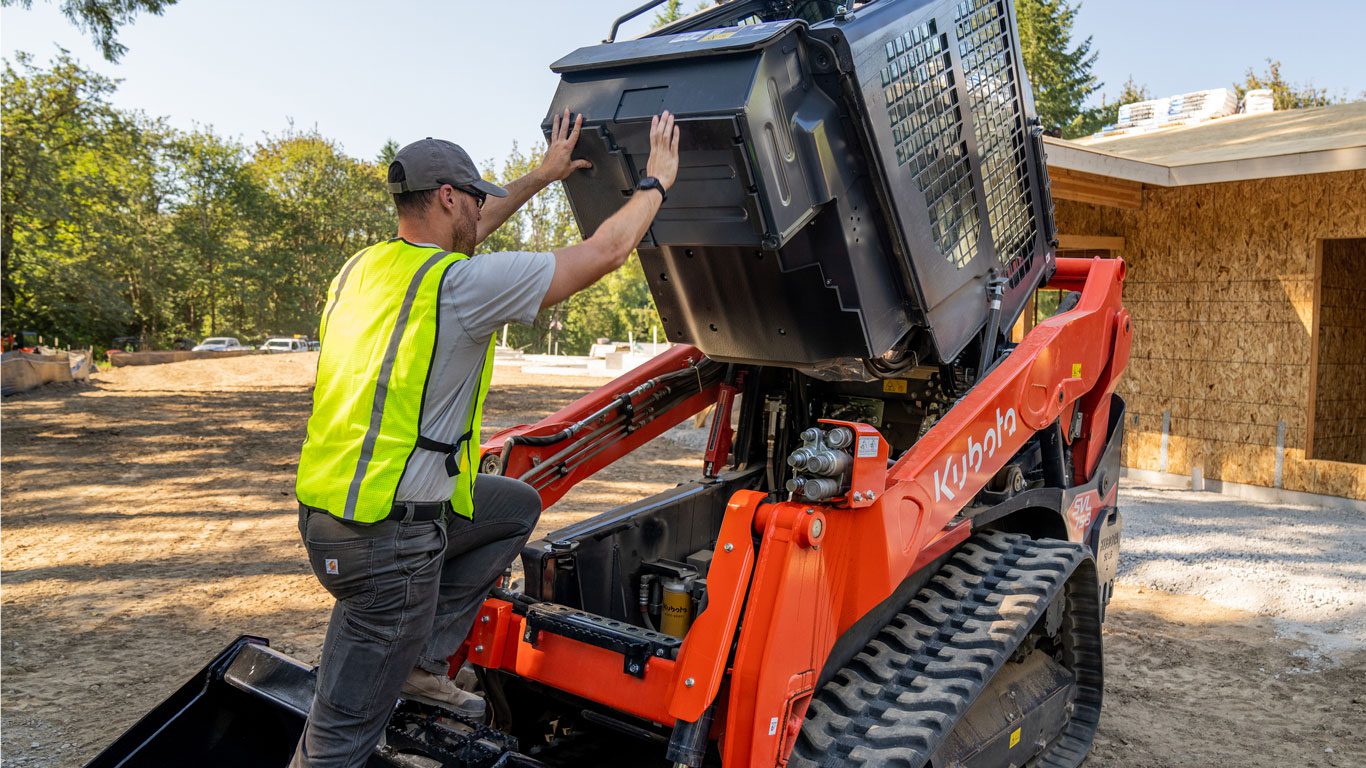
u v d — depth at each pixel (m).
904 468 2.67
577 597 3.07
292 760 2.24
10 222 39.78
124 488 9.44
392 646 2.13
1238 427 9.22
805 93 2.50
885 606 2.85
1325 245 10.75
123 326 49.78
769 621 2.19
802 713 2.32
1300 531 7.39
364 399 2.06
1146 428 9.97
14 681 4.42
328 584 2.10
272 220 65.00
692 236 2.63
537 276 2.09
